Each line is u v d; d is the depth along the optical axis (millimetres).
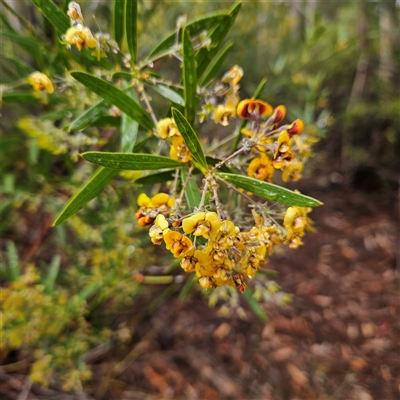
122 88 229
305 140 223
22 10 431
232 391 508
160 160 183
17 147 439
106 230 381
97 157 168
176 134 189
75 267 435
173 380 510
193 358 536
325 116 518
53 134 292
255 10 580
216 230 153
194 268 163
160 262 459
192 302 600
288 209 177
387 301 628
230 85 222
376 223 774
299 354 554
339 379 529
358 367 542
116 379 502
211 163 203
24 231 559
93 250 417
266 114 196
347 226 768
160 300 534
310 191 845
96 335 460
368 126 828
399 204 812
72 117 316
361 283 657
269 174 188
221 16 220
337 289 646
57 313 379
